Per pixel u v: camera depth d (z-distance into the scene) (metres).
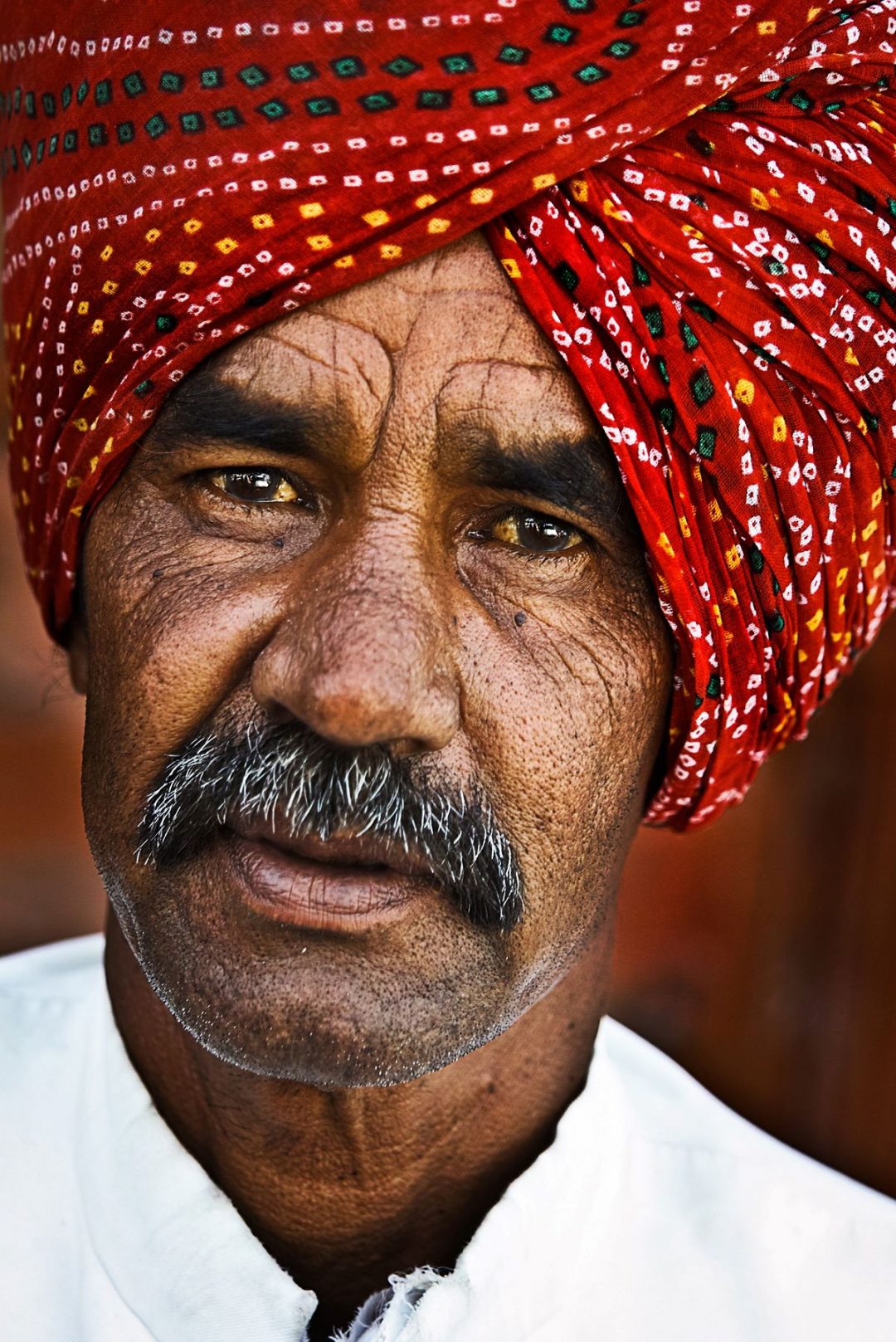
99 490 1.32
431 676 1.17
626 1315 1.51
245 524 1.28
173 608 1.25
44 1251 1.49
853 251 1.25
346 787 1.18
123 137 1.21
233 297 1.19
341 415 1.19
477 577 1.27
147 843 1.24
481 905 1.23
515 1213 1.41
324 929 1.19
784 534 1.33
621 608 1.31
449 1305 1.34
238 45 1.16
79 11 1.24
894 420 1.33
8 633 2.61
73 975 1.79
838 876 2.61
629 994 2.70
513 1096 1.44
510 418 1.19
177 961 1.22
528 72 1.14
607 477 1.24
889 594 1.55
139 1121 1.42
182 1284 1.37
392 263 1.17
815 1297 1.58
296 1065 1.19
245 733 1.21
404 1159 1.39
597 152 1.16
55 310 1.29
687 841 2.69
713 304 1.22
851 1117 2.60
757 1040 2.66
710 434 1.24
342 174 1.15
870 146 1.26
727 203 1.21
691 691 1.37
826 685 1.53
